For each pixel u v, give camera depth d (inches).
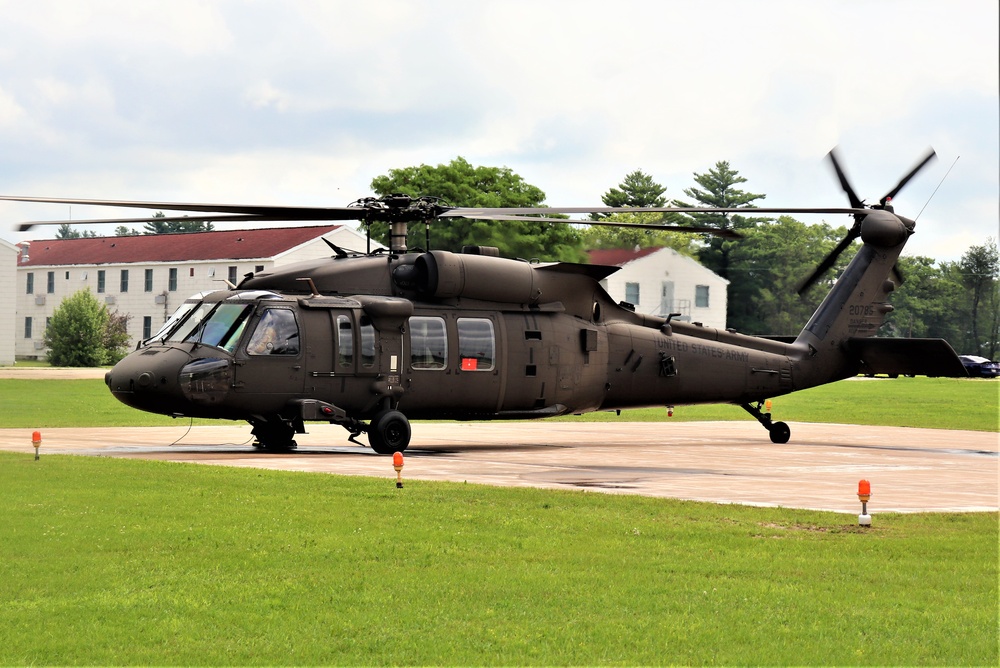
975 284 6304.1
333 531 732.7
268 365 1256.8
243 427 1793.8
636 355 1537.9
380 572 619.8
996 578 620.1
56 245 5285.4
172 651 477.1
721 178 5506.9
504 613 539.5
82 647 480.4
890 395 3398.1
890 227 1653.5
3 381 3031.5
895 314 6323.8
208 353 1237.7
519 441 1630.2
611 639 499.5
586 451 1445.6
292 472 1042.1
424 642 492.1
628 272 4343.0
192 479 972.6
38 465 1063.6
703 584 600.1
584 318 1497.3
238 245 4446.4
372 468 1138.7
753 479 1114.1
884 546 708.7
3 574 603.2
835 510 880.9
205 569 621.0
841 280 1711.4
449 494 905.5
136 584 584.7
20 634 496.7
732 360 1615.4
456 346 1373.0
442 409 1381.6
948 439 1788.9
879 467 1274.6
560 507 852.6
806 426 2130.9
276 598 561.6
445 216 1346.0
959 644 496.4
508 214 1263.5
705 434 1855.3
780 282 5187.0
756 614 542.6
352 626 514.6
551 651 482.0
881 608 556.1
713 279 4537.4
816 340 1686.8
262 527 740.7
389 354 1326.3
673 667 463.8
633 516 815.1
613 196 5792.3
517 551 681.0
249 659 468.8
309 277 1333.7
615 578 610.2
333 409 1289.4
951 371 1665.8
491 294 1403.8
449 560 653.3
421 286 1364.4
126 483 938.7
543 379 1439.5
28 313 5187.0
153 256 4697.3
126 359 1275.8
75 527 729.6
